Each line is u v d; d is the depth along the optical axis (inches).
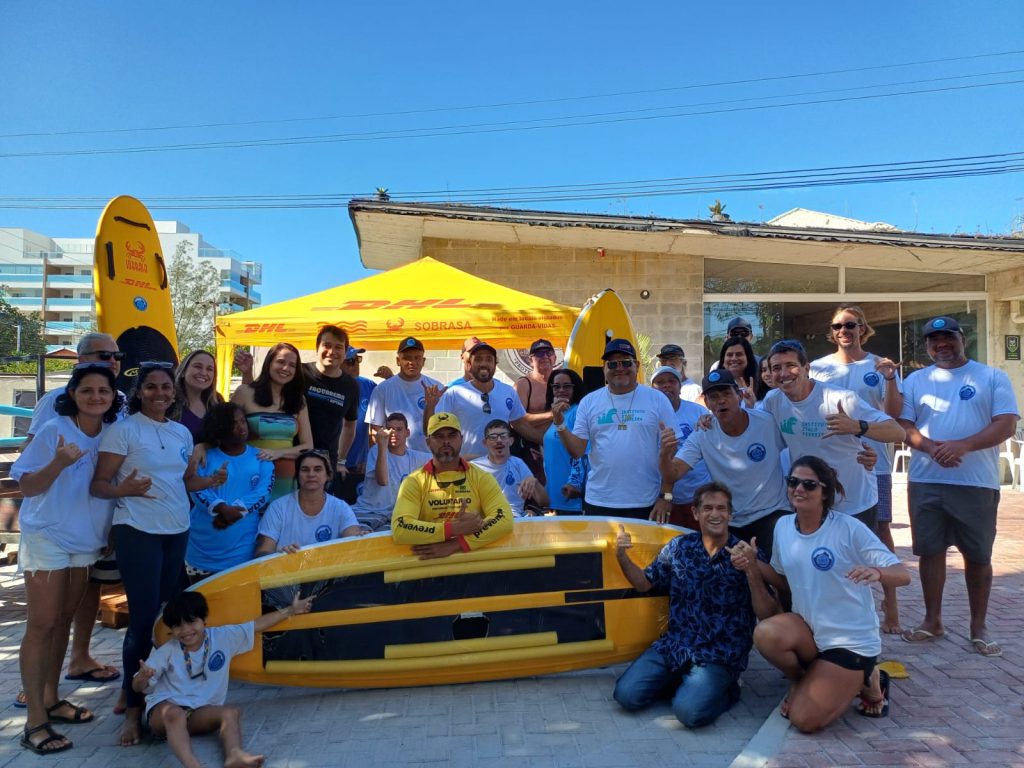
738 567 146.5
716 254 510.0
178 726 129.8
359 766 129.4
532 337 293.1
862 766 124.8
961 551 182.4
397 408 249.6
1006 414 173.5
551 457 221.0
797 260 512.4
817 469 141.3
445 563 159.9
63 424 140.5
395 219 457.1
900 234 450.6
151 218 233.1
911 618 205.9
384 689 163.0
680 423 215.6
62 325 3575.3
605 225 446.0
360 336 293.3
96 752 136.7
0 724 147.8
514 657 160.9
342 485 234.7
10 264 4005.9
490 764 129.5
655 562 161.6
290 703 157.3
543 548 162.9
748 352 222.7
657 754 132.2
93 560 146.9
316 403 215.6
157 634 144.6
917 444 178.5
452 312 291.7
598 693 159.3
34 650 139.2
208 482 160.9
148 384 145.6
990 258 478.0
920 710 146.7
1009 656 175.5
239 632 145.6
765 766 125.0
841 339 190.1
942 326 182.5
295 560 157.2
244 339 298.7
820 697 135.3
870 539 139.1
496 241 511.5
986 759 127.0
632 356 183.9
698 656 148.3
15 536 245.8
